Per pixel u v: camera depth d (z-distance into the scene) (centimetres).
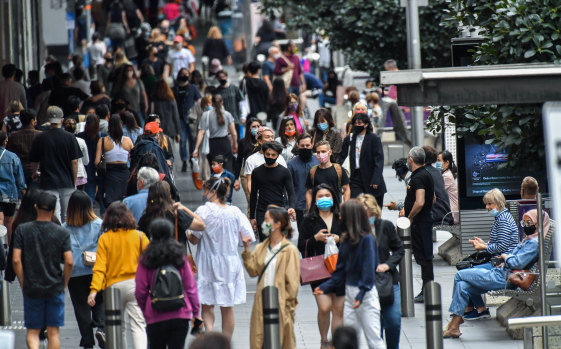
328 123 3797
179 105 5788
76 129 4356
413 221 3123
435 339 2223
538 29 2455
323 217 2628
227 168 4859
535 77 1916
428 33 5503
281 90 5441
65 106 4653
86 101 4950
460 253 3691
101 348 2692
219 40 9106
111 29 9400
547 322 2022
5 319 2950
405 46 5616
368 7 5481
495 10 2622
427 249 3128
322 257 2562
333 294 2503
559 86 1916
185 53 7662
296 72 6600
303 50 10325
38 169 3859
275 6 6191
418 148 3123
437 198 3656
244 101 5416
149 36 9425
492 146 3531
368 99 6088
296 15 6059
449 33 5069
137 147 3644
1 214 3638
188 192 5153
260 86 5634
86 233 2634
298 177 3403
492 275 2792
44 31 8612
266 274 2383
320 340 2788
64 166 3669
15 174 3672
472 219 3559
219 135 4819
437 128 2958
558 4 2442
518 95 1920
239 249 3900
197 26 11856
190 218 2597
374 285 2384
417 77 1919
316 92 9081
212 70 7069
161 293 2238
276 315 2181
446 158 3881
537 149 2456
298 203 3394
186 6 11538
